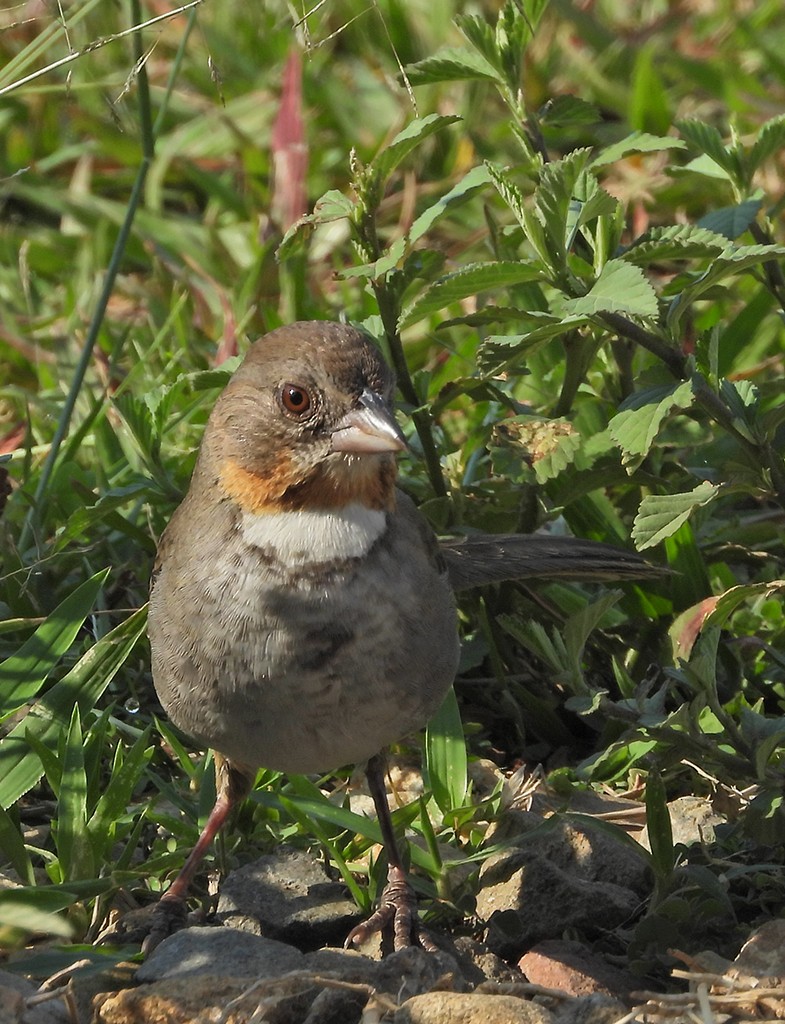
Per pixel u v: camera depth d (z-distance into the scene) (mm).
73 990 6875
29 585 9891
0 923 6602
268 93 15336
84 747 8281
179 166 15188
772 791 7746
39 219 15094
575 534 10578
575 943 7523
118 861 8055
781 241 13492
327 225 14070
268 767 7855
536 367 11133
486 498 10289
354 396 7559
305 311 12875
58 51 14977
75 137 15445
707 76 15359
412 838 8625
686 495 7906
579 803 8891
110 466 11375
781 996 6551
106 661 8648
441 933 7883
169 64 15648
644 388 8438
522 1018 6426
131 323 13031
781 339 12930
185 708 7688
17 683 8578
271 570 7480
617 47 16016
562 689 9867
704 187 14266
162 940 7418
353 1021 6676
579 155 8062
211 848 8367
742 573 10812
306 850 8391
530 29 9422
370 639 7469
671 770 8898
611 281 7812
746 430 8273
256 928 7664
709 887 7598
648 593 10102
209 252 14062
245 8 16156
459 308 13172
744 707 8398
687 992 6988
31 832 8555
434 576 7867
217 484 7734
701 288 8164
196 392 11930
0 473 10117
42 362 12938
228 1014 6492
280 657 7418
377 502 7633
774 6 16062
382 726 7656
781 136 9445
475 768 9227
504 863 8047
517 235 9977
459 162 14898
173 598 7656
